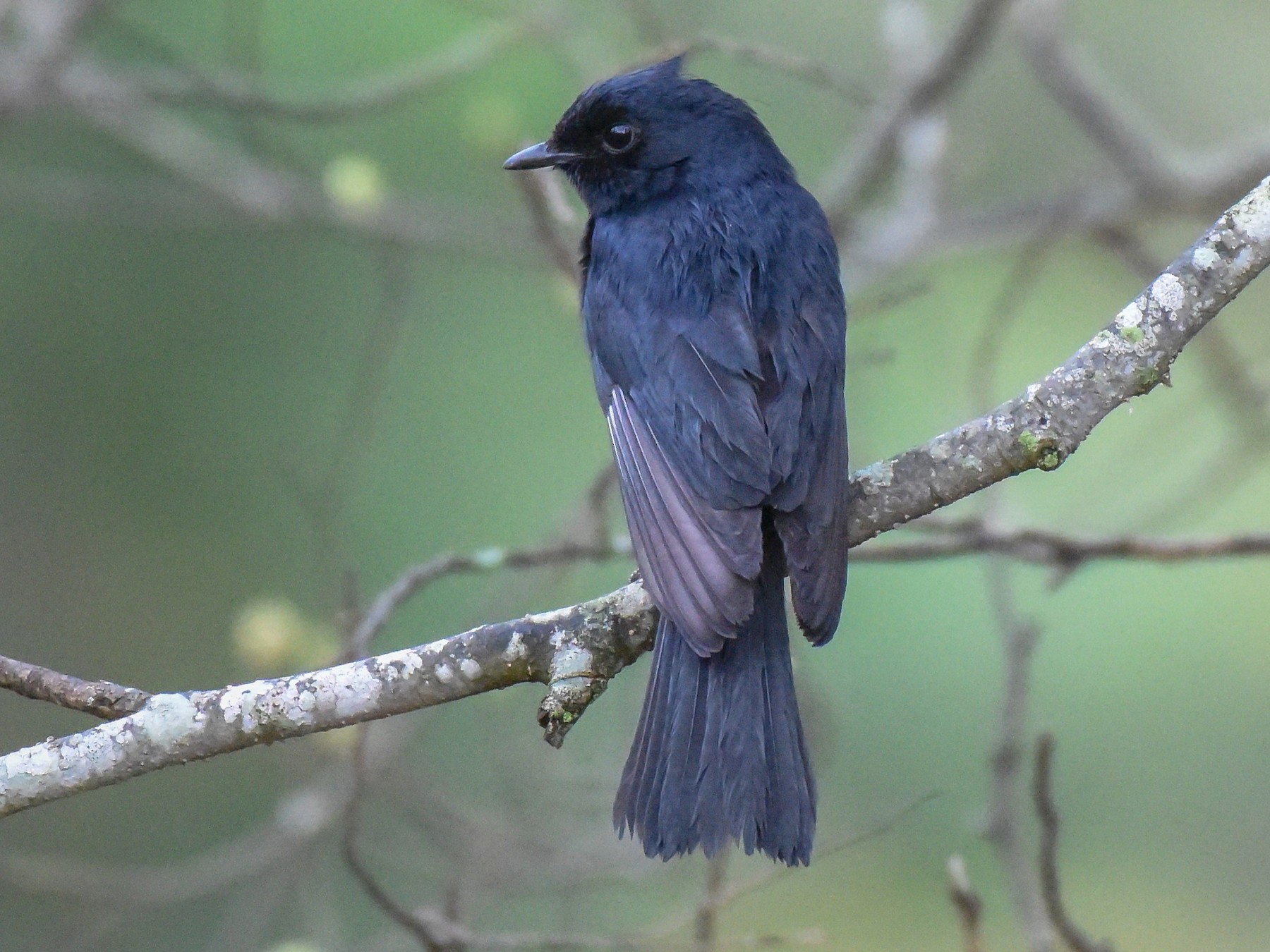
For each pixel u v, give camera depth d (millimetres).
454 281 14984
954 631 13625
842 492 7406
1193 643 14031
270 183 13211
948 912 12750
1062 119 16000
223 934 11641
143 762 6754
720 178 8773
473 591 14078
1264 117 16297
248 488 14719
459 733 12727
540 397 14812
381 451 14539
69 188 13945
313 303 15117
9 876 10883
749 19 15234
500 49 12648
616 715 11508
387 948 10742
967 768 13195
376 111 14406
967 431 7340
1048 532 9250
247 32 14266
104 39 14836
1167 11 16781
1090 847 13469
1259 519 14477
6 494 14609
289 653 10203
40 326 14773
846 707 12820
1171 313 7168
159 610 14586
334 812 10805
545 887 10383
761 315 8125
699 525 7297
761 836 6781
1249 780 13633
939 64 11992
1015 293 12164
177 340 14930
